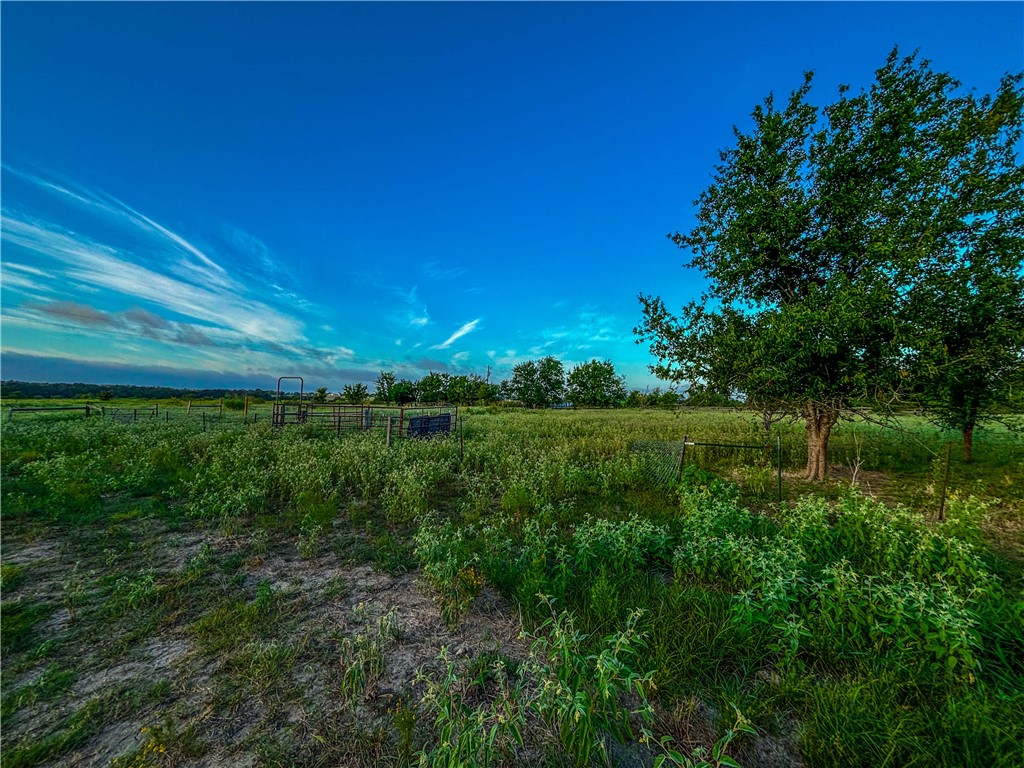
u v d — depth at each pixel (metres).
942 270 8.00
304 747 2.65
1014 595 4.45
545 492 8.34
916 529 5.60
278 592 4.64
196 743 2.66
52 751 2.59
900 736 2.59
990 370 8.02
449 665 2.80
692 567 4.93
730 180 10.78
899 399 8.39
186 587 4.75
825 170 9.18
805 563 4.63
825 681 3.15
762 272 10.48
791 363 8.47
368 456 11.52
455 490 9.45
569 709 2.43
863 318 7.65
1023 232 7.93
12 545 5.85
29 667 3.36
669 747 2.67
